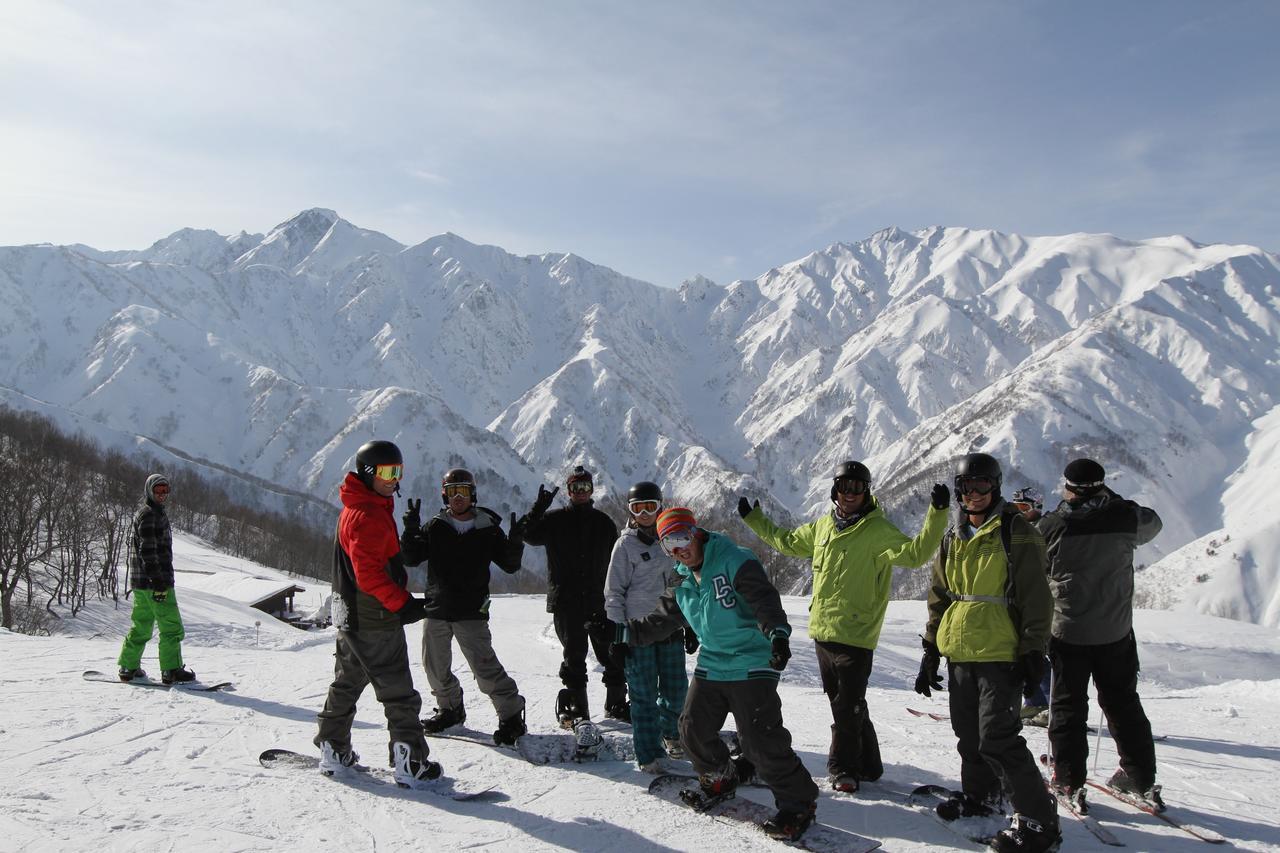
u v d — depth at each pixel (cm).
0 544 4059
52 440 8919
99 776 546
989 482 470
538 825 476
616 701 759
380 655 534
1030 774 449
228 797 509
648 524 602
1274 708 1021
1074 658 538
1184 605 11481
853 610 548
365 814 486
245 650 1299
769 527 622
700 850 445
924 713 866
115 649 1147
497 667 641
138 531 880
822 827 474
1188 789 590
